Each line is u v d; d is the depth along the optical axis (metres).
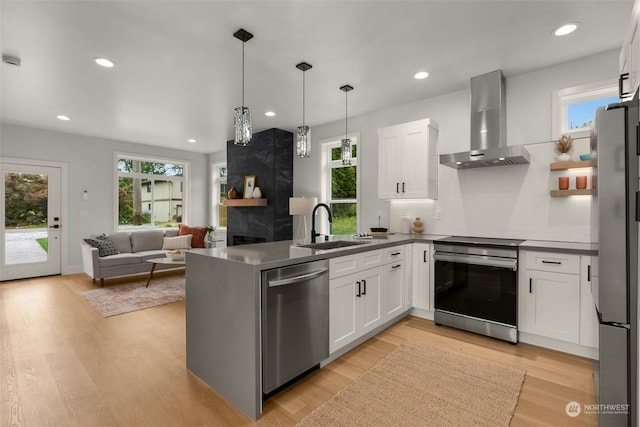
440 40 2.61
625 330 1.53
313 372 2.26
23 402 1.90
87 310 3.69
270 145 5.51
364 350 2.61
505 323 2.75
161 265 5.32
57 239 5.63
